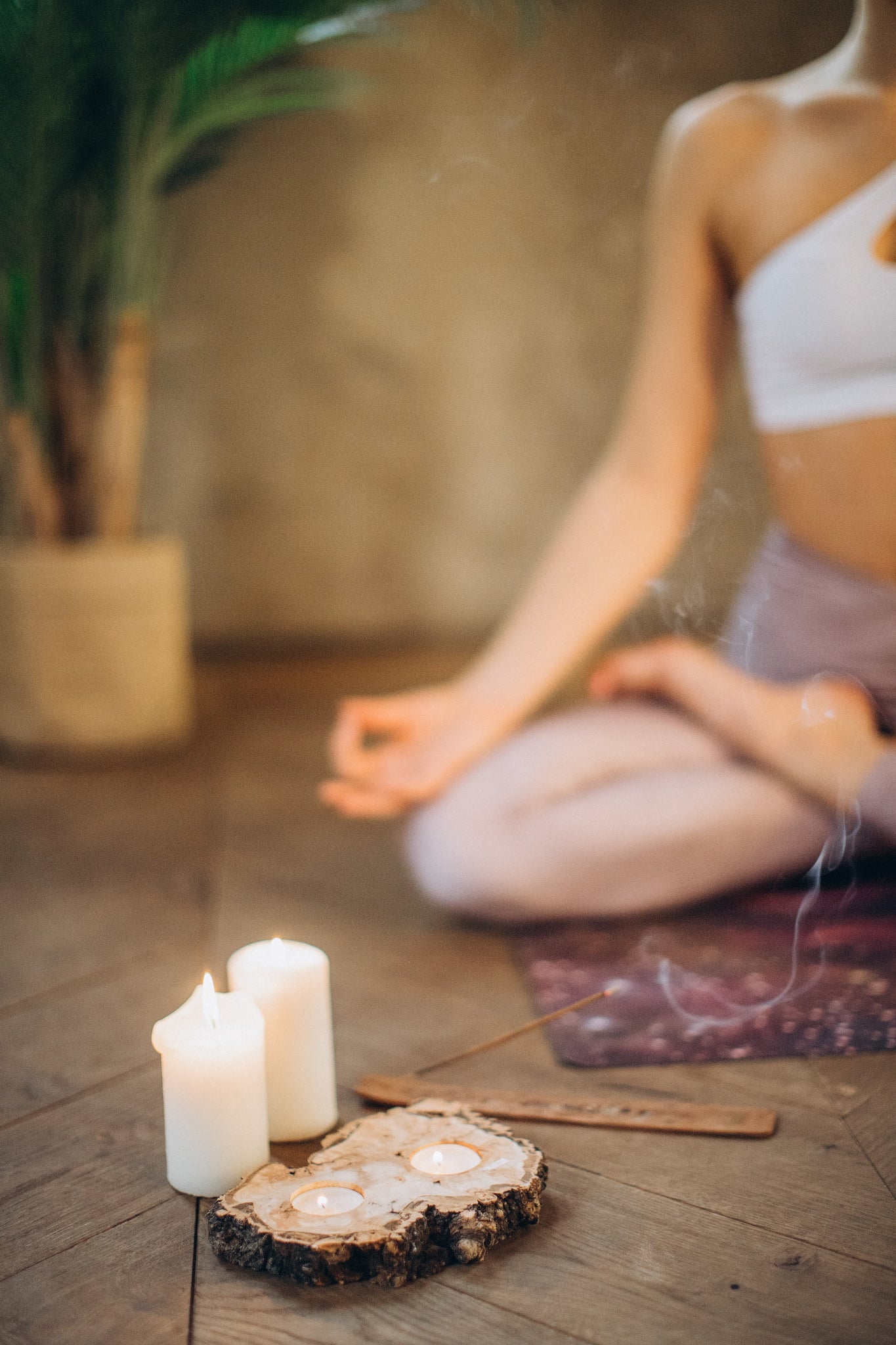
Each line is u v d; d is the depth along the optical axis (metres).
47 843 1.94
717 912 1.50
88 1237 0.88
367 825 2.00
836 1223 0.87
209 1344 0.76
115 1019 1.28
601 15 3.30
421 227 3.30
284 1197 0.86
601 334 3.45
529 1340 0.75
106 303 2.50
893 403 1.34
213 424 3.28
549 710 2.73
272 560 3.38
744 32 3.38
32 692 2.44
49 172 2.30
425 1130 0.94
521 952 1.40
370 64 3.20
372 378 3.35
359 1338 0.76
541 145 3.33
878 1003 1.23
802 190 1.38
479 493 3.46
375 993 1.32
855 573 1.44
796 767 1.43
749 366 1.47
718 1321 0.77
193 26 2.25
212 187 3.17
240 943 1.49
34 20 2.15
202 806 2.13
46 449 2.47
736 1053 1.14
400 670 3.26
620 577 1.51
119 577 2.42
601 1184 0.93
